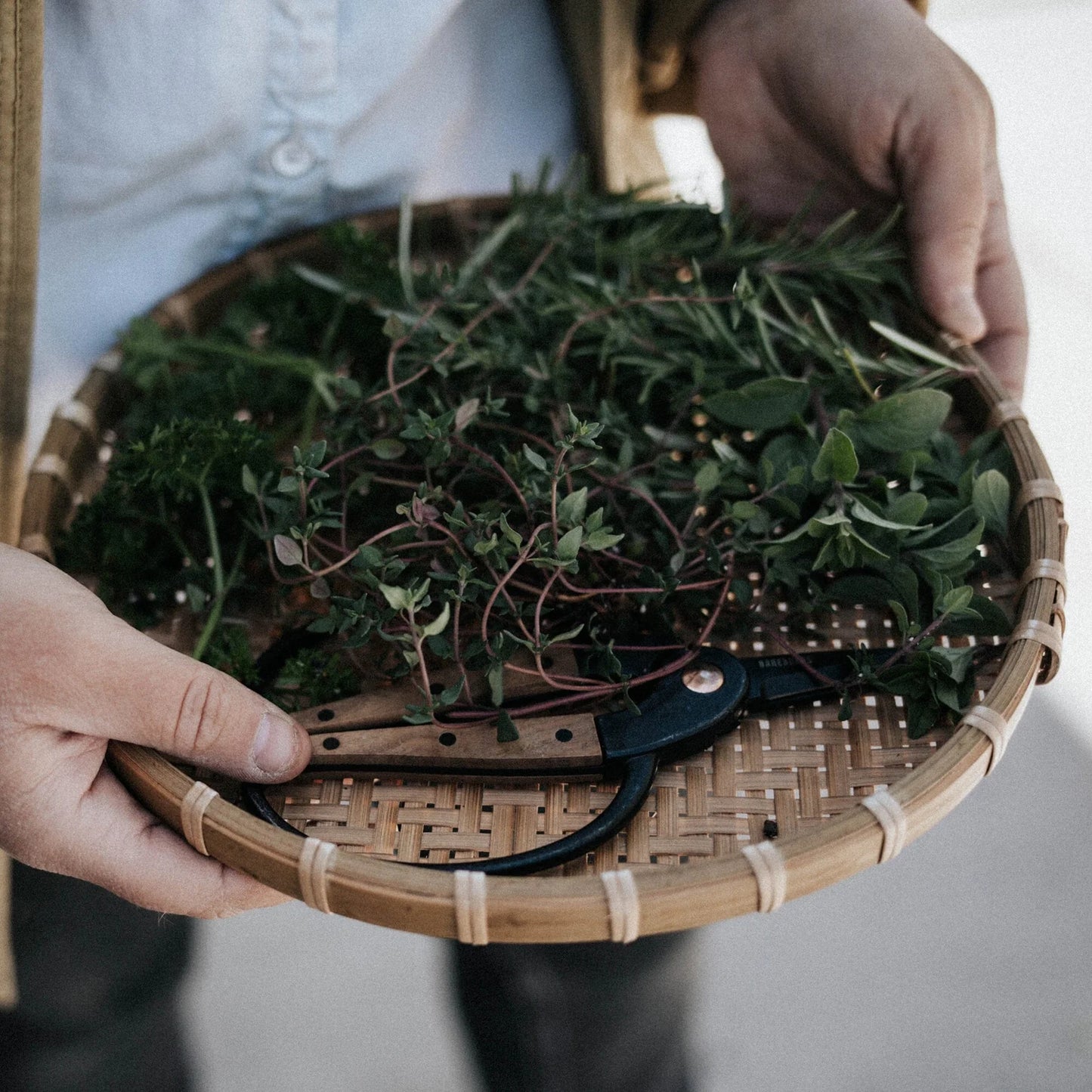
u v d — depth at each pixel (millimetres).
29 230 603
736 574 604
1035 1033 938
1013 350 704
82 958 802
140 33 652
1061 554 568
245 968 1004
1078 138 1815
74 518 632
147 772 535
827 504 574
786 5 712
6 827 559
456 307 636
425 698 563
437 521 585
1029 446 595
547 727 552
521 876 532
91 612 545
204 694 533
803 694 562
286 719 543
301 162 716
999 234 702
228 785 559
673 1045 899
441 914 506
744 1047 943
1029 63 1997
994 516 582
